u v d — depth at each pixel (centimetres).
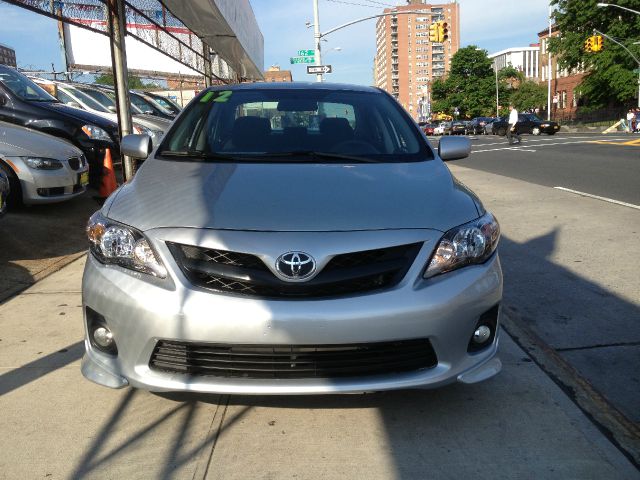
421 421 272
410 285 248
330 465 241
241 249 244
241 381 246
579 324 393
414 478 232
